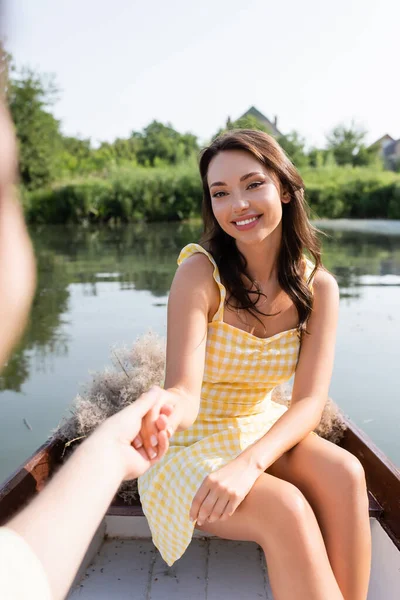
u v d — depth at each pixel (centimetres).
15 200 33
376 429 341
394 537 167
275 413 189
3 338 33
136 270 983
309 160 2923
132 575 175
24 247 34
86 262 1079
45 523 63
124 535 194
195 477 151
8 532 57
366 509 145
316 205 2061
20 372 460
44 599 54
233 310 178
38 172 2134
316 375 177
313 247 185
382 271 913
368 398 390
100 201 2091
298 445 159
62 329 587
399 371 441
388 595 167
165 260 1105
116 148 3180
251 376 176
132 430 85
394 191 2038
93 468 73
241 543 193
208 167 180
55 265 1040
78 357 495
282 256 181
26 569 55
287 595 131
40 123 2155
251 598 165
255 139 173
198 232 1730
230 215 170
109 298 743
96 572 176
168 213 2138
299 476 153
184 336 166
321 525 148
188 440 170
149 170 2325
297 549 130
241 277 178
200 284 172
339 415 221
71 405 221
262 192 169
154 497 160
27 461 182
